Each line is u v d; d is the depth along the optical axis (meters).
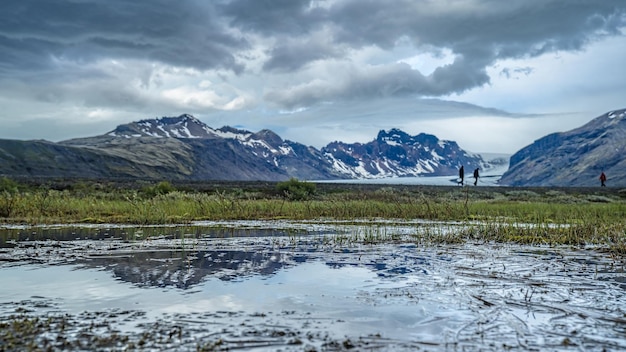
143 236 20.73
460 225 26.41
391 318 8.84
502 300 10.14
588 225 21.98
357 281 11.93
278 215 32.19
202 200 34.12
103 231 22.69
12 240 19.11
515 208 35.62
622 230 20.41
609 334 8.00
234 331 8.02
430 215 32.75
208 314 9.02
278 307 9.52
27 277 12.19
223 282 11.72
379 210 34.06
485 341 7.62
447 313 9.17
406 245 18.58
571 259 15.39
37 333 7.85
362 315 9.01
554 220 28.33
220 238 20.33
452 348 7.29
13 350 7.07
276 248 17.50
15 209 28.88
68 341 7.46
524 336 7.86
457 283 11.76
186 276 12.41
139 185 75.19
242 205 33.75
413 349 7.24
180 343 7.43
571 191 82.19
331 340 7.61
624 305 9.78
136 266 13.75
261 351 7.12
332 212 33.38
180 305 9.62
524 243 19.30
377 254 16.25
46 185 61.97
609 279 12.31
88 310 9.25
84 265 13.86
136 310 9.26
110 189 58.44
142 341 7.48
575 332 8.07
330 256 15.76
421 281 11.98
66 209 29.86
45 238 19.83
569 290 11.06
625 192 76.75
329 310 9.32
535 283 11.77
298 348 7.25
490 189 88.44
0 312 9.13
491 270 13.47
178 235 21.30
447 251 17.02
